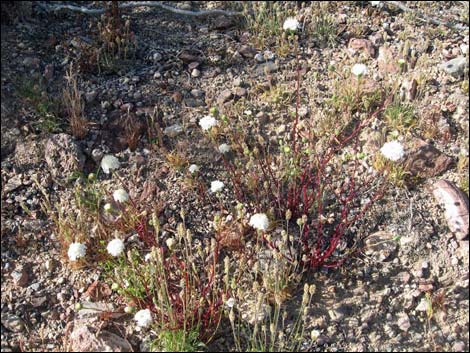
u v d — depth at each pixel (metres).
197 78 1.12
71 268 0.87
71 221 0.89
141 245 0.89
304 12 1.27
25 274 0.86
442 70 1.12
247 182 0.96
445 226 0.91
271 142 1.01
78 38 1.16
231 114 1.05
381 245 0.89
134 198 0.94
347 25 1.24
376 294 0.84
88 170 0.98
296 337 0.79
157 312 0.80
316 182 0.95
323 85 1.10
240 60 1.16
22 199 0.94
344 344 0.80
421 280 0.86
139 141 1.01
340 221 0.90
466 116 1.05
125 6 1.27
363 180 0.96
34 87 1.06
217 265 0.86
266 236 0.85
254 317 0.81
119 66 1.13
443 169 0.98
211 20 1.26
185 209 0.93
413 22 1.24
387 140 0.98
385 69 1.13
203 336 0.79
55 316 0.83
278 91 1.07
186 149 1.00
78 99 1.03
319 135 1.01
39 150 0.99
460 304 0.84
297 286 0.85
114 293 0.84
